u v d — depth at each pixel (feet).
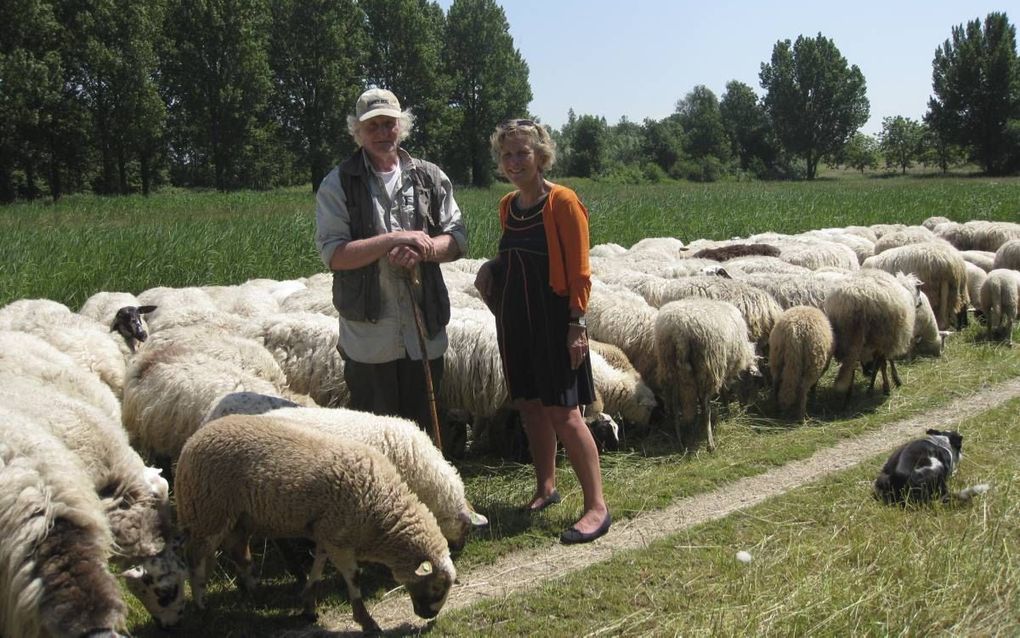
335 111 194.70
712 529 16.61
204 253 43.93
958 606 13.01
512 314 16.71
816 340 23.81
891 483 17.51
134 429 18.19
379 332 15.80
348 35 199.41
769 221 73.10
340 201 15.48
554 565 15.56
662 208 87.04
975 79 245.65
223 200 126.52
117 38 151.33
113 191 165.07
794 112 304.71
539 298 16.31
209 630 13.33
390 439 15.01
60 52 145.59
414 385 16.42
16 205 113.70
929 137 282.97
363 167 15.55
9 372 16.65
